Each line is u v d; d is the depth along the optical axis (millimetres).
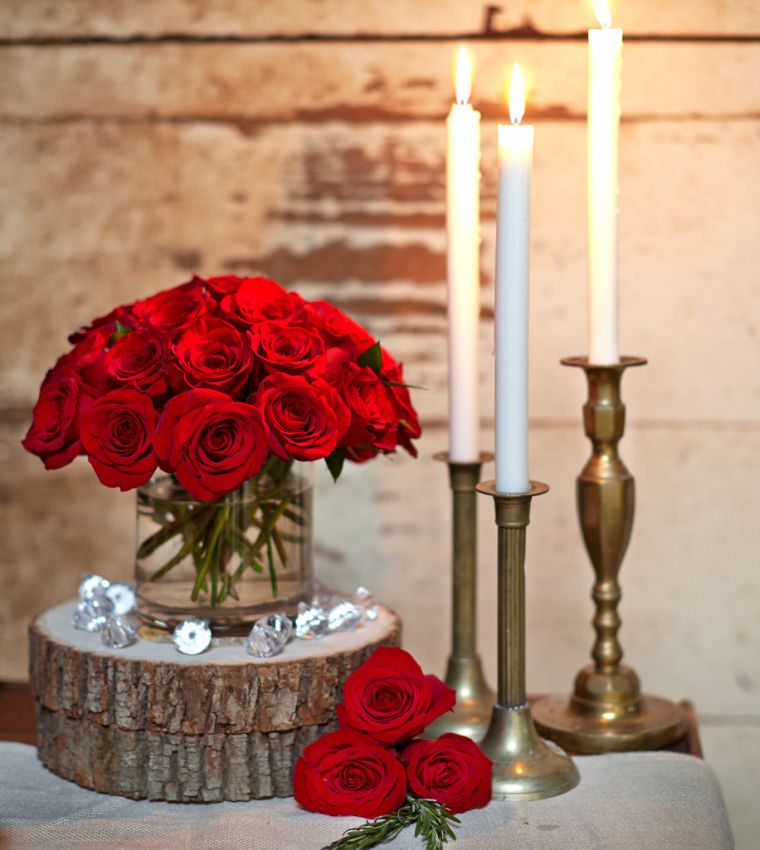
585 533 1602
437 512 1836
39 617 1576
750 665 1831
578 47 1771
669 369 1800
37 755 1568
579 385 1807
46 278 1837
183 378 1448
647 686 1841
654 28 1763
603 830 1435
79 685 1486
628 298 1795
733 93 1765
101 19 1803
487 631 1842
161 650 1494
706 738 1842
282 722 1470
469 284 1573
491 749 1500
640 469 1815
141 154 1816
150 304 1517
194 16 1796
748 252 1780
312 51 1791
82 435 1450
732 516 1813
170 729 1467
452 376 1584
